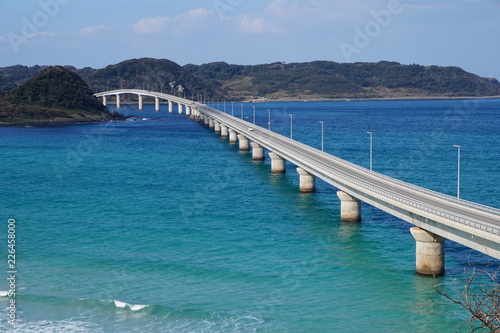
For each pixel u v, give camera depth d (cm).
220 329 4756
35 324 4819
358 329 4766
